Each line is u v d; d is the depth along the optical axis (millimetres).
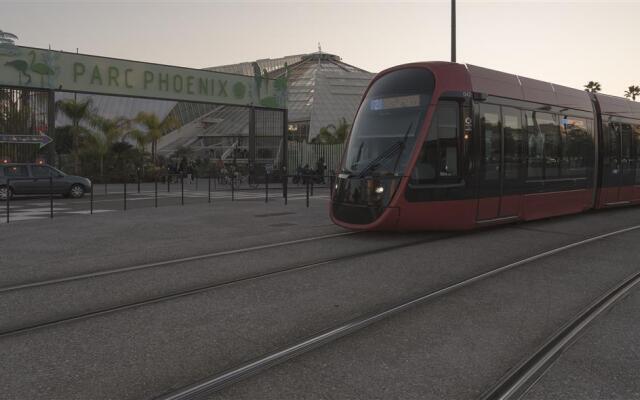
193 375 3869
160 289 6426
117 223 13016
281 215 14859
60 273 7320
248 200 20750
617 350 4445
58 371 3936
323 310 5559
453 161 10281
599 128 15055
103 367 4016
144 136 43469
